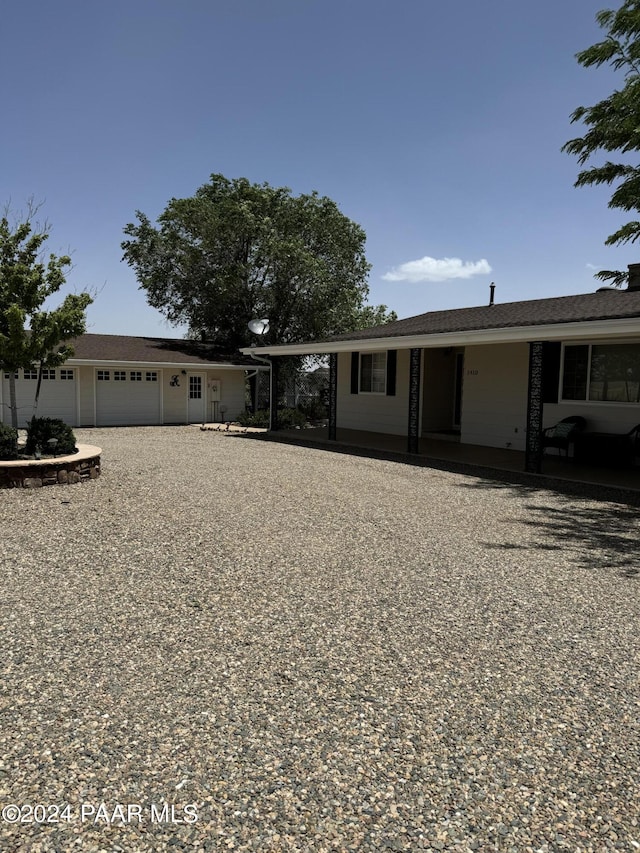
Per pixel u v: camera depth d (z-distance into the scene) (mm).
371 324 31453
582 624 3773
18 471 8039
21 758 2330
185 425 20141
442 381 15625
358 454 12477
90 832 1965
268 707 2740
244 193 25531
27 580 4430
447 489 8578
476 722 2646
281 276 24766
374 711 2721
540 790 2203
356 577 4594
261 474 9609
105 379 19438
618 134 11398
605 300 12266
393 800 2133
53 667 3094
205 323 26656
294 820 2027
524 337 9367
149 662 3164
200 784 2203
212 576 4559
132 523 6188
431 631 3623
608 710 2768
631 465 10742
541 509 7320
